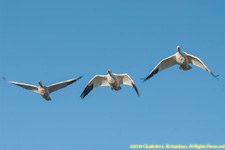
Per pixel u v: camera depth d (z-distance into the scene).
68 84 21.41
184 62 19.83
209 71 18.86
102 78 20.88
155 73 20.33
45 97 21.36
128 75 20.06
